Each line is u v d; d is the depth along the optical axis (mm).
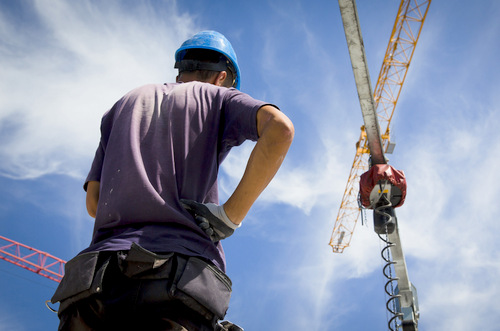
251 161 2088
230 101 2367
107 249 1907
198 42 2801
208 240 2070
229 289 1982
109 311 1836
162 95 2369
